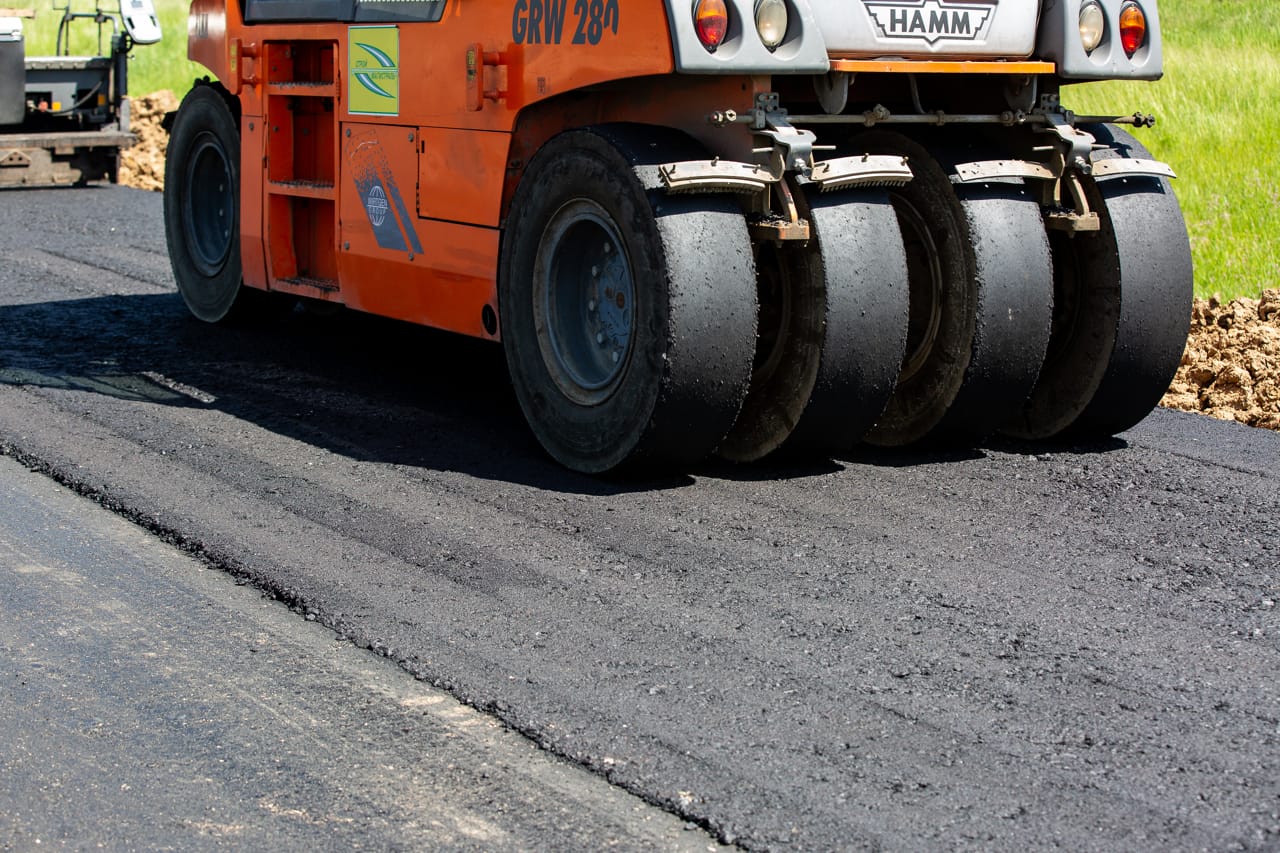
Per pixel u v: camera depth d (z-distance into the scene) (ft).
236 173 31.40
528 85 23.11
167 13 101.14
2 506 21.24
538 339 23.26
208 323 33.55
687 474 23.02
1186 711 15.08
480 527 20.36
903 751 14.15
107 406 26.43
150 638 16.87
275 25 29.30
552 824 12.99
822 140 24.49
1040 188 24.16
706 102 21.95
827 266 21.74
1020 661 16.21
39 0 98.32
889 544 19.89
